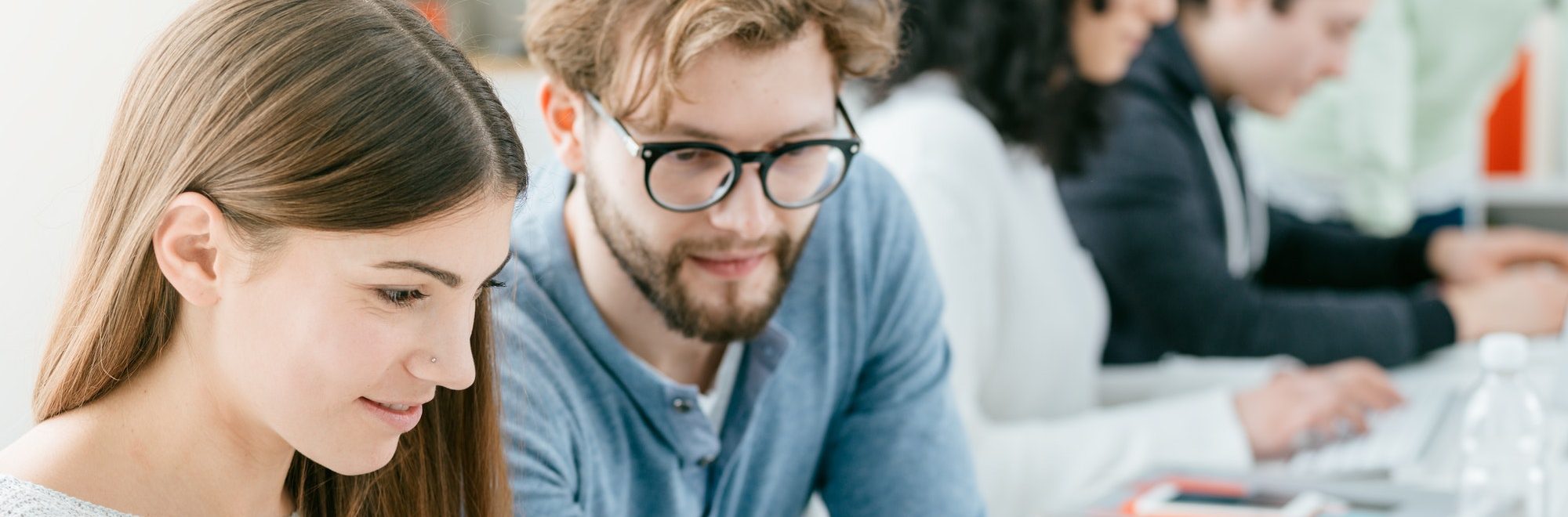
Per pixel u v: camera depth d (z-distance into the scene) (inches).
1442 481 54.2
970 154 59.1
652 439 35.7
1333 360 75.7
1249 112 91.6
